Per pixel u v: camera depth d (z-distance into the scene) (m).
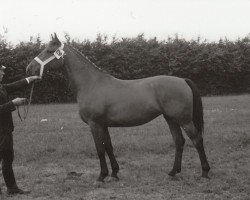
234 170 8.09
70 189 7.09
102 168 7.49
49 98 26.03
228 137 11.14
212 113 16.78
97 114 7.39
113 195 6.71
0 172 8.31
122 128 13.33
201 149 7.44
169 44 29.11
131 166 8.63
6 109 6.31
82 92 7.56
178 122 7.36
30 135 12.15
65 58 7.66
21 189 7.09
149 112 7.35
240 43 30.66
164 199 6.40
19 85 6.94
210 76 30.17
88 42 27.50
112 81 7.55
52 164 9.05
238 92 31.20
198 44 29.72
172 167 8.48
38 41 25.97
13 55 25.12
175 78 7.48
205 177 7.48
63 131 13.06
